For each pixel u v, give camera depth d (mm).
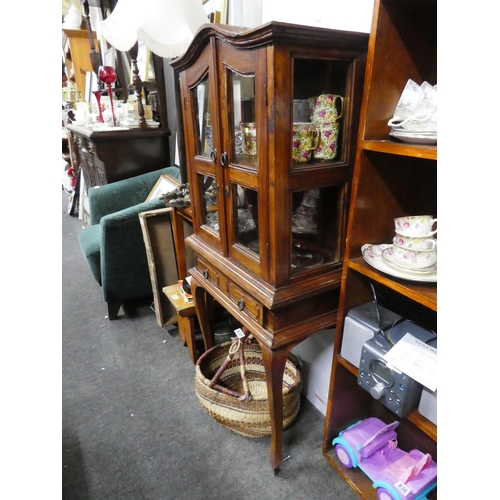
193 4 1607
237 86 963
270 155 858
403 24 785
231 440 1350
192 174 1308
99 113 2650
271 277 976
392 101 841
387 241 1004
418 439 1212
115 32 1538
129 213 1911
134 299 2389
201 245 1342
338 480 1195
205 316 1582
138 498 1154
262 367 1590
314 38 805
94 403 1528
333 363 1113
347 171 976
